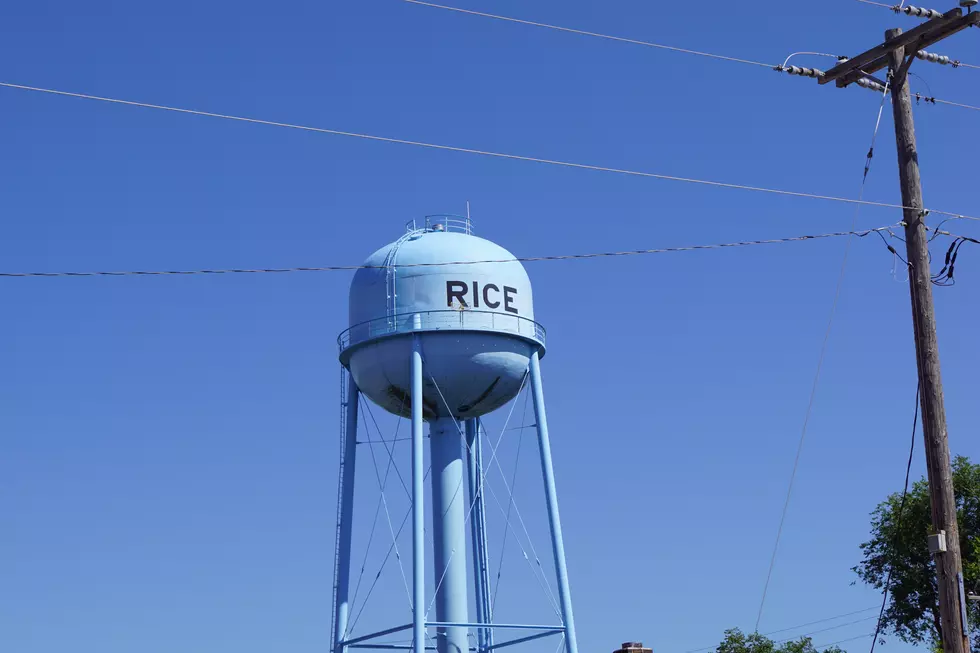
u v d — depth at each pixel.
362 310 39.78
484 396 39.78
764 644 52.22
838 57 28.12
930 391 25.11
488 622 41.69
